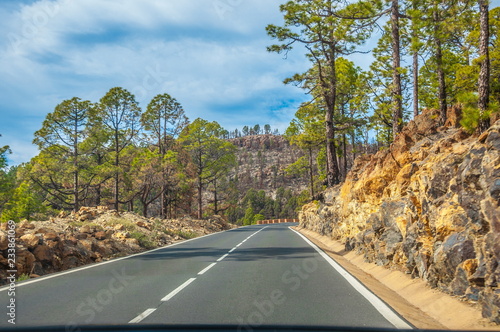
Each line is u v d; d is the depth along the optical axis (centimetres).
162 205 4697
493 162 599
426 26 2075
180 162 5122
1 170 3884
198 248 1839
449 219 714
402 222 973
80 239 1513
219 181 6719
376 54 2944
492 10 2159
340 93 3034
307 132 4359
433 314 624
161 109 4959
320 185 5762
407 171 1110
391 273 954
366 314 577
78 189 4619
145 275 1003
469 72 2031
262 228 4497
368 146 5053
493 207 548
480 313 527
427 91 3506
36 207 4591
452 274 656
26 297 727
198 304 660
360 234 1376
